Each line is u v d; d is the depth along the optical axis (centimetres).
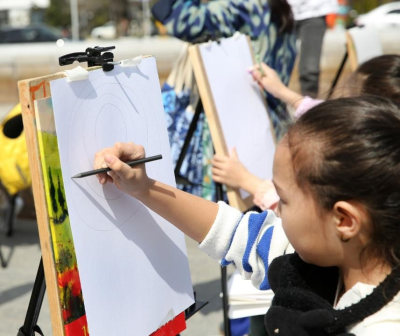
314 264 115
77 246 118
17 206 408
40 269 129
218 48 236
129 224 132
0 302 295
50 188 113
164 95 262
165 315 140
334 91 232
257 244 141
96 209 123
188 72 259
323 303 110
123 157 128
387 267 107
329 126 105
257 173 245
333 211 105
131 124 135
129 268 130
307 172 105
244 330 238
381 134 102
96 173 120
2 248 364
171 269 144
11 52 1330
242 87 246
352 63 375
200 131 260
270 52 269
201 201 140
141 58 140
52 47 1460
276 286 118
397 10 1625
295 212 109
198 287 310
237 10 258
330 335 107
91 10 3191
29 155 113
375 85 212
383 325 103
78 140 120
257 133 249
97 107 125
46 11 3244
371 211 102
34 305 131
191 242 370
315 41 492
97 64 129
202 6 255
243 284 209
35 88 111
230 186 222
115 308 126
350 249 108
